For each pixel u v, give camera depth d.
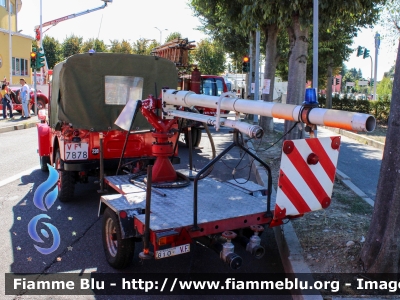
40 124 9.19
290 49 9.55
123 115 5.71
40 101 24.61
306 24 8.75
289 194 3.80
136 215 4.13
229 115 4.49
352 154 12.29
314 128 3.62
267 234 5.76
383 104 21.34
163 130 5.49
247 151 4.19
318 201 3.95
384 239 3.81
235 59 30.81
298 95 9.52
